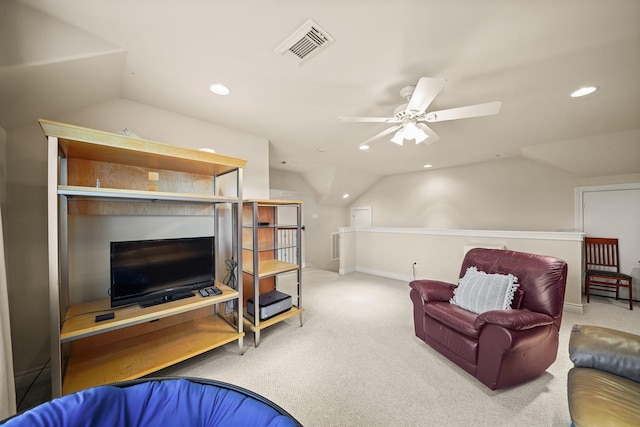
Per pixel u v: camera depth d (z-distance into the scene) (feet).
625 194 11.80
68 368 5.39
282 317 8.20
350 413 4.92
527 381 5.78
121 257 5.70
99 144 4.96
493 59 5.30
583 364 4.22
